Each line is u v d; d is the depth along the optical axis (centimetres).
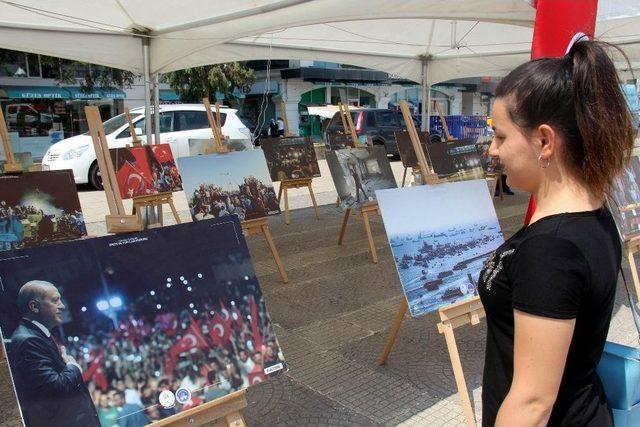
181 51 587
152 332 181
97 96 1800
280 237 686
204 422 183
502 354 120
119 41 590
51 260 171
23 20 521
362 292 477
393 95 2519
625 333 378
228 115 1209
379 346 368
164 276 190
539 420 103
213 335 193
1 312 158
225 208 476
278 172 751
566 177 112
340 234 641
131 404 170
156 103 652
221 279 202
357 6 441
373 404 295
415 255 283
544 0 285
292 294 472
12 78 1652
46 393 158
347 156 592
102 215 816
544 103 109
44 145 1761
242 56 738
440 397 302
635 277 402
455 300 284
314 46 814
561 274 102
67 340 166
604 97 107
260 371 197
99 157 222
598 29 593
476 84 2623
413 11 441
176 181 629
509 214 821
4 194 363
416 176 881
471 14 434
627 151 112
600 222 111
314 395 304
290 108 2241
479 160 726
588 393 117
